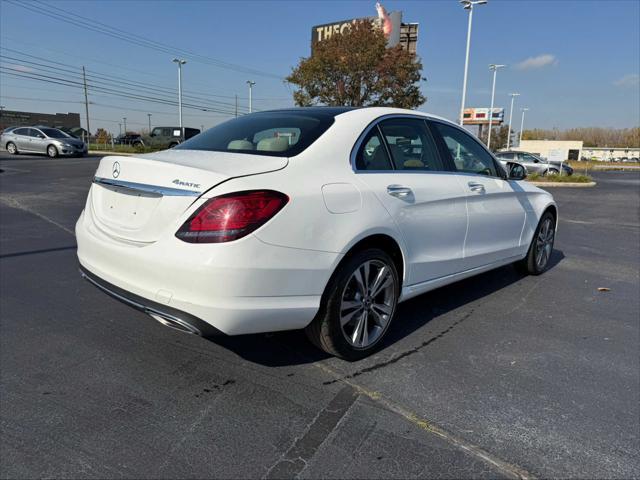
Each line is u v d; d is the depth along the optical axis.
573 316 4.09
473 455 2.20
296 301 2.57
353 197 2.83
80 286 4.48
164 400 2.60
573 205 13.18
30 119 65.31
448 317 3.98
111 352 3.16
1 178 13.77
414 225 3.27
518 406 2.62
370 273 3.11
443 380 2.89
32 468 2.05
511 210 4.50
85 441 2.24
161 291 2.44
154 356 3.12
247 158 2.69
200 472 2.06
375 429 2.38
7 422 2.37
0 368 2.90
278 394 2.69
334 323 2.86
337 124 3.07
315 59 21.61
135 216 2.67
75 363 2.99
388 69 21.44
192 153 2.94
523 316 4.05
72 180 13.77
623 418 2.53
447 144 3.88
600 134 124.44
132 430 2.33
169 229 2.44
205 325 2.38
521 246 4.86
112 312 3.85
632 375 3.02
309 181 2.65
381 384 2.83
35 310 3.85
